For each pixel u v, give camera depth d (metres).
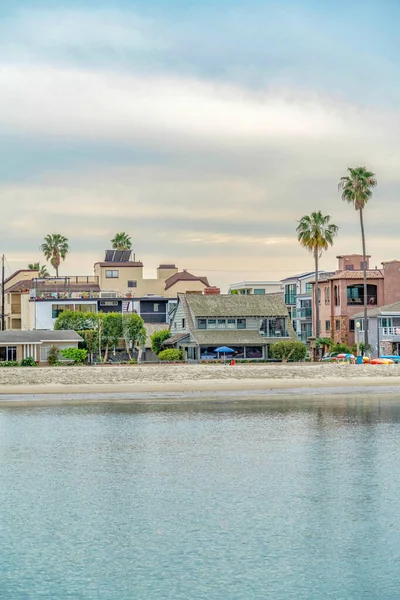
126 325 120.06
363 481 45.25
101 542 34.88
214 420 70.81
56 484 45.56
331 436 61.22
